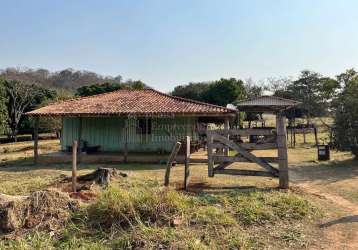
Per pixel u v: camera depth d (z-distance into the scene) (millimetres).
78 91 46312
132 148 21438
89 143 21969
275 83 76625
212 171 10258
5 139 38594
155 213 6605
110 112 18781
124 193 7031
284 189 9500
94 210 6707
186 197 7789
